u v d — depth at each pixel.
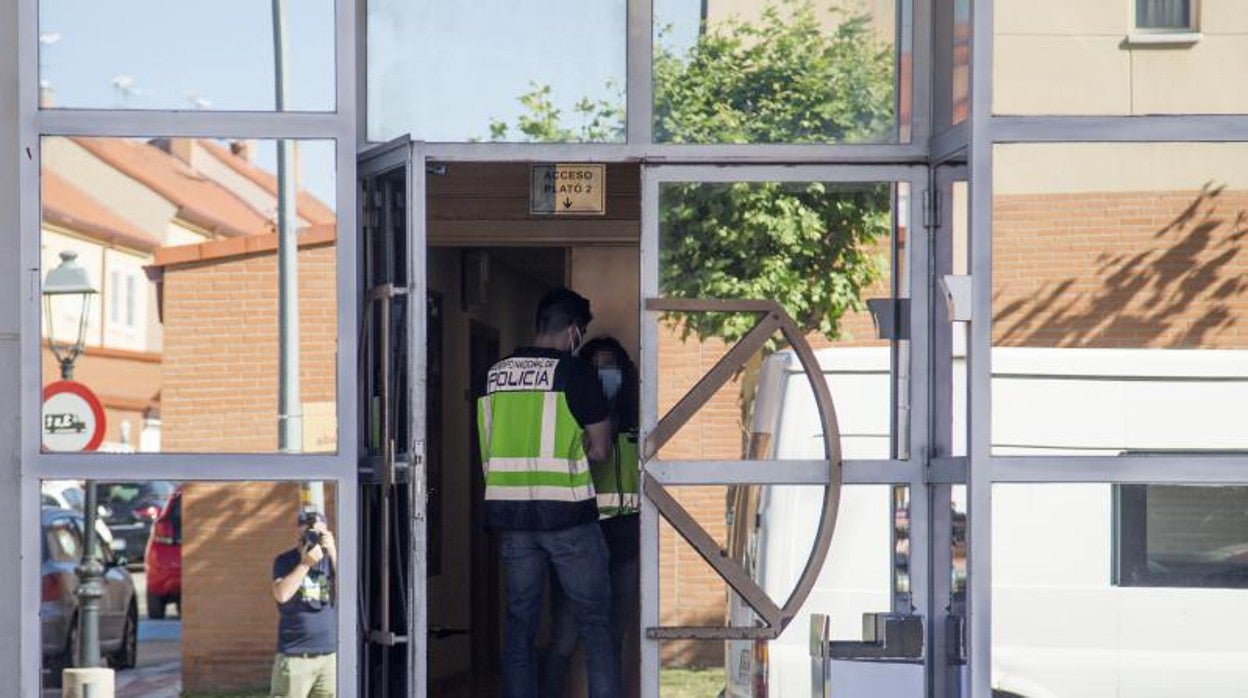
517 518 18.78
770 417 16.77
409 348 16.36
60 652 15.80
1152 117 15.90
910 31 17.11
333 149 16.00
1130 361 15.87
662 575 16.64
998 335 15.87
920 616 16.62
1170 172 15.91
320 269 15.93
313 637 15.85
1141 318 15.89
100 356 15.89
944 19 16.69
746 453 16.72
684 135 17.08
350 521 15.88
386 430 16.56
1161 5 16.03
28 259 15.84
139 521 15.88
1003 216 15.86
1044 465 15.67
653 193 16.98
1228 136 15.91
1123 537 15.85
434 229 23.41
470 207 23.38
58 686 15.78
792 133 17.09
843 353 16.83
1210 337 15.86
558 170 18.36
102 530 15.86
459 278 29.62
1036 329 15.87
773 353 16.83
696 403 16.73
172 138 16.00
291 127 15.97
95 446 15.85
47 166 15.94
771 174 16.98
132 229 15.93
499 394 18.91
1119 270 15.88
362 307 16.95
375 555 16.75
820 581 16.67
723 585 16.64
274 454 15.88
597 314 24.23
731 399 16.75
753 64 17.11
